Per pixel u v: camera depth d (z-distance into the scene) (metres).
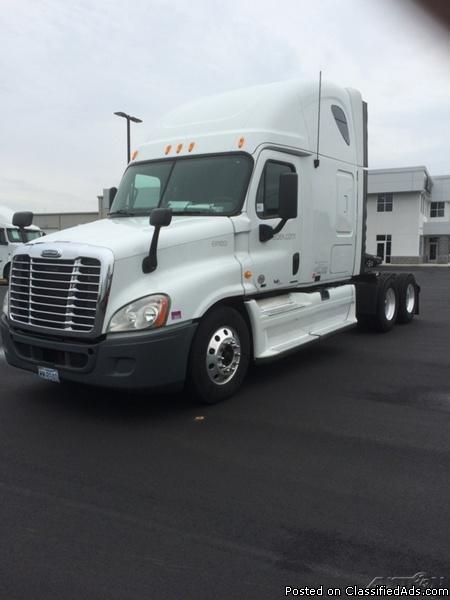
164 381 4.96
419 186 47.62
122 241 4.99
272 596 2.59
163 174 6.57
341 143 7.80
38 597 2.59
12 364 5.64
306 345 6.75
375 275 9.52
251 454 4.30
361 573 2.77
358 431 4.80
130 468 4.06
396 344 8.80
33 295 5.23
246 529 3.19
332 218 7.62
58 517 3.35
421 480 3.84
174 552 2.96
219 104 6.82
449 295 17.83
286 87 6.77
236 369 5.76
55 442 4.58
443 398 5.79
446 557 2.90
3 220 21.53
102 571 2.79
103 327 4.80
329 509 3.42
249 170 6.07
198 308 5.18
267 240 6.25
